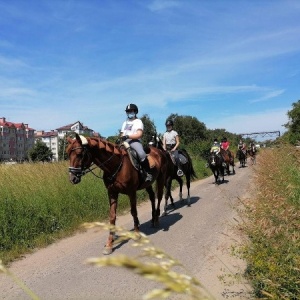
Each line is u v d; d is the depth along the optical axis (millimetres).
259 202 4473
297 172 7000
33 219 7691
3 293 4727
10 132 112062
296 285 2854
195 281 703
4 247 6727
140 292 4531
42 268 5688
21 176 10391
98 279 5051
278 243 3422
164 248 6379
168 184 9812
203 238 6934
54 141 132750
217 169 17109
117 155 6578
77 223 8531
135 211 7047
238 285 4340
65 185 10180
